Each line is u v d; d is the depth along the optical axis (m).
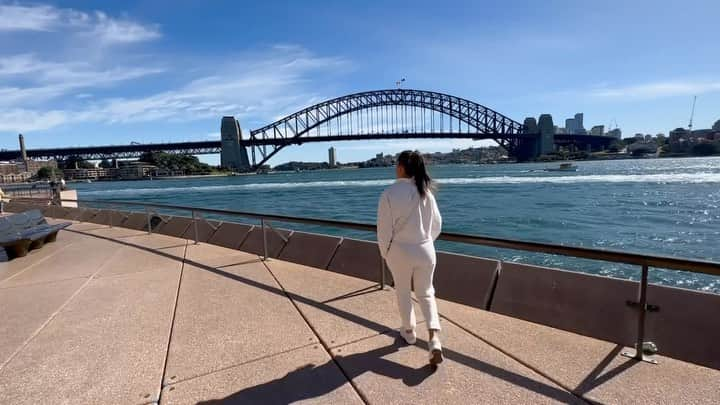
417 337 3.04
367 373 2.53
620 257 2.54
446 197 34.53
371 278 4.73
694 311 2.75
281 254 6.10
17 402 2.38
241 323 3.44
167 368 2.71
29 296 4.48
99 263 6.09
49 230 7.50
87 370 2.74
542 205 27.61
